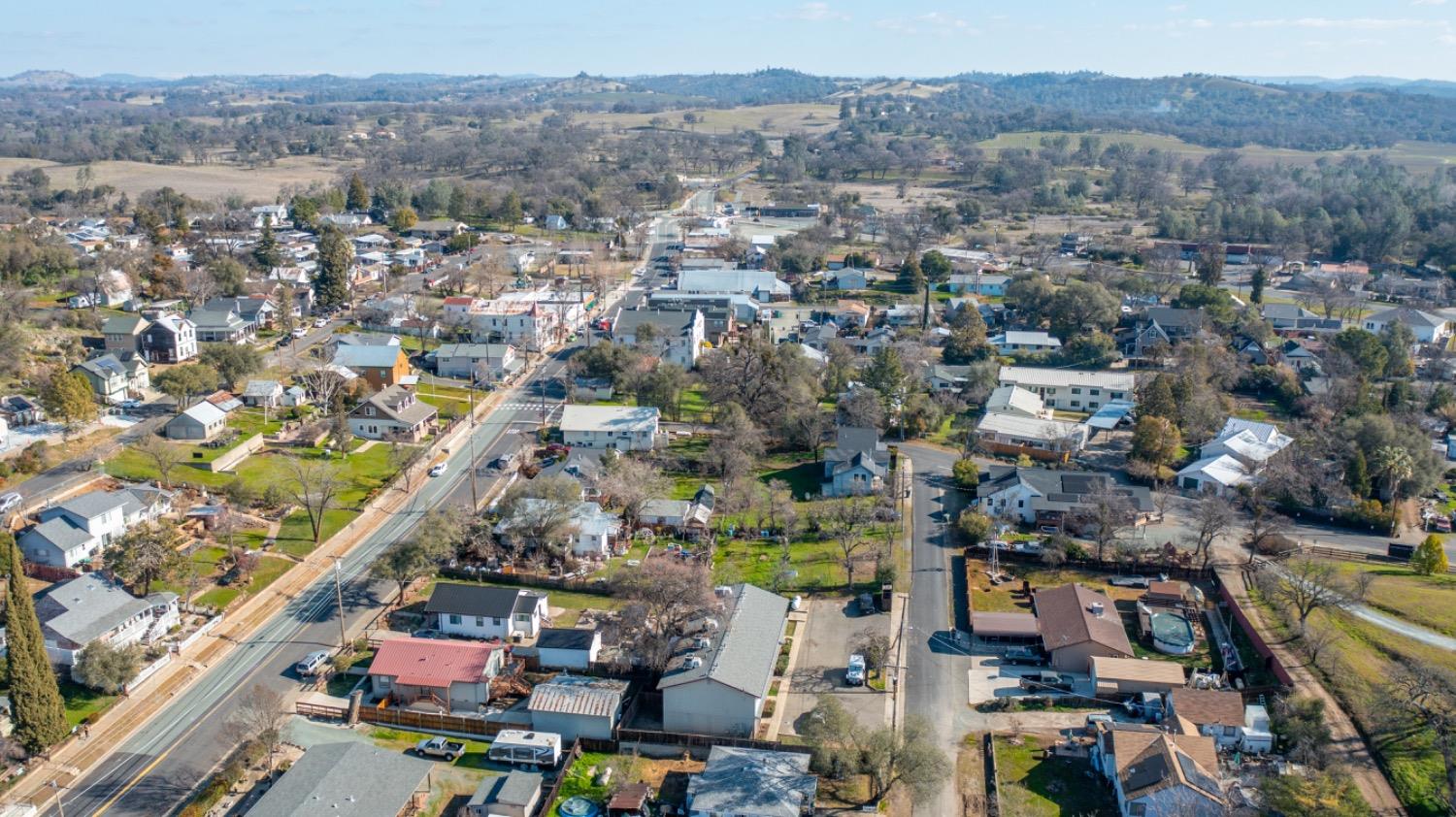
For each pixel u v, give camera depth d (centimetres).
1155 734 5819
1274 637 7119
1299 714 6038
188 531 8506
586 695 6438
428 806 5650
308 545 8600
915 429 11688
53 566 7662
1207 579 8150
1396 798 5506
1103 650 6856
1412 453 9994
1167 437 10412
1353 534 9275
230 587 7862
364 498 9538
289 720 6384
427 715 6397
